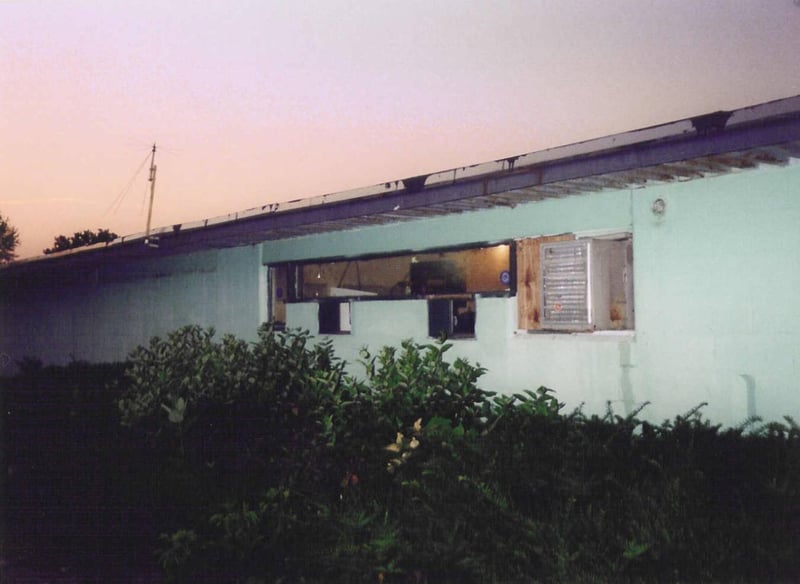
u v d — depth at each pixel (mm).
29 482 6406
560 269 7055
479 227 7789
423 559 4078
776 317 5559
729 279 5832
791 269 5484
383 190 7621
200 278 12000
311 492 5270
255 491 5434
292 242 10234
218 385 6617
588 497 4086
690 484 3922
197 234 10578
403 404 5680
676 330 6164
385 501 5098
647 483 4039
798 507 3635
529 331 7387
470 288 7977
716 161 5430
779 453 4262
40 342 17109
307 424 6133
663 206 6254
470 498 4262
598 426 5035
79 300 15617
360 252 9195
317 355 7133
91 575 4988
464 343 7949
